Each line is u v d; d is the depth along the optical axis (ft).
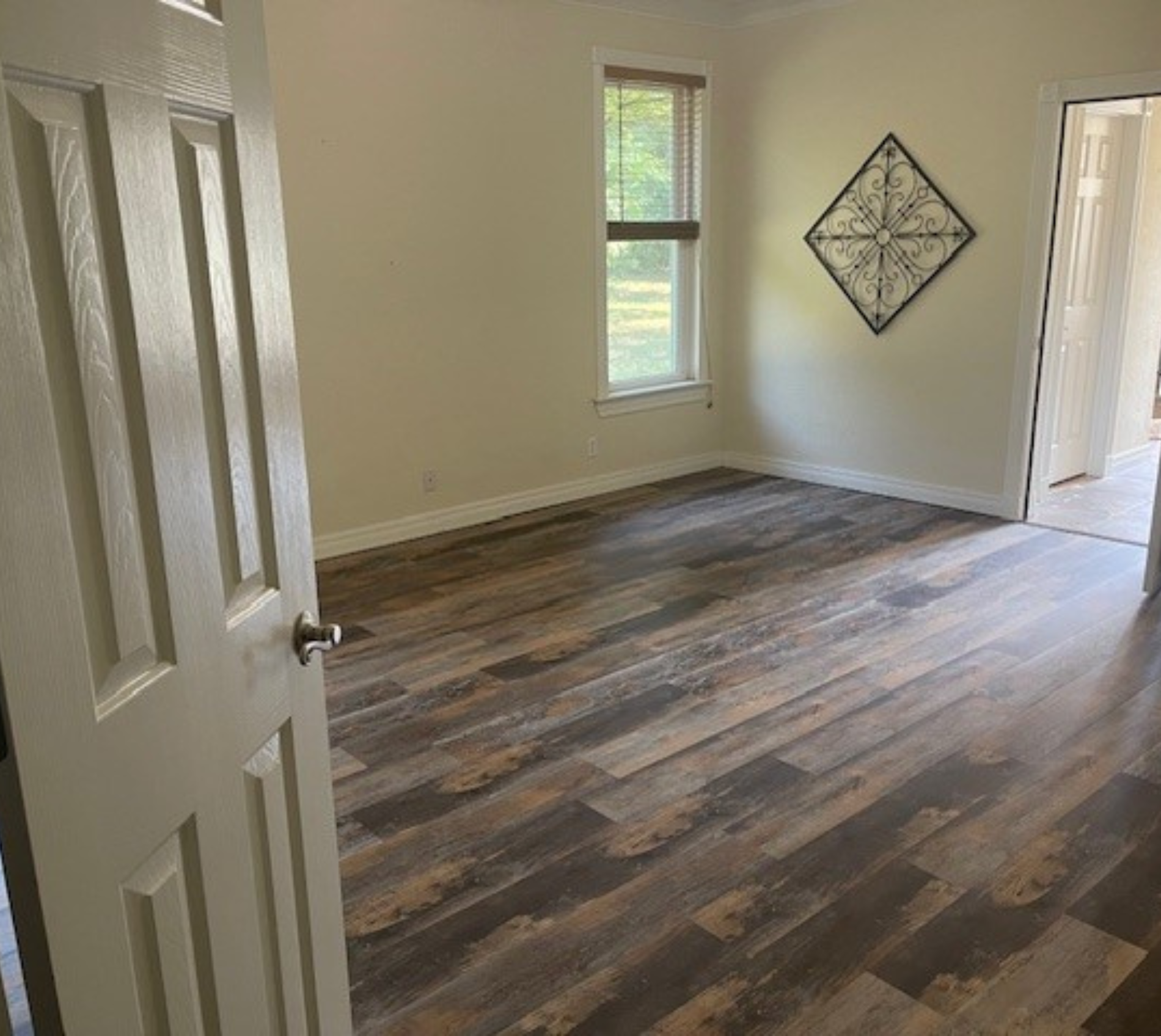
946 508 18.58
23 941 2.84
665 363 21.12
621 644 12.64
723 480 21.08
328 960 5.13
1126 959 7.06
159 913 3.47
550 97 17.63
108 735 3.12
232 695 4.00
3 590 2.64
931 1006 6.65
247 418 4.15
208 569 3.79
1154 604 13.69
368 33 15.24
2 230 2.62
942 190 17.65
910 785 9.32
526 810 9.02
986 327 17.53
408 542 17.07
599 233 18.90
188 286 3.64
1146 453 22.38
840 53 18.57
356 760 9.91
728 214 21.01
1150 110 18.74
